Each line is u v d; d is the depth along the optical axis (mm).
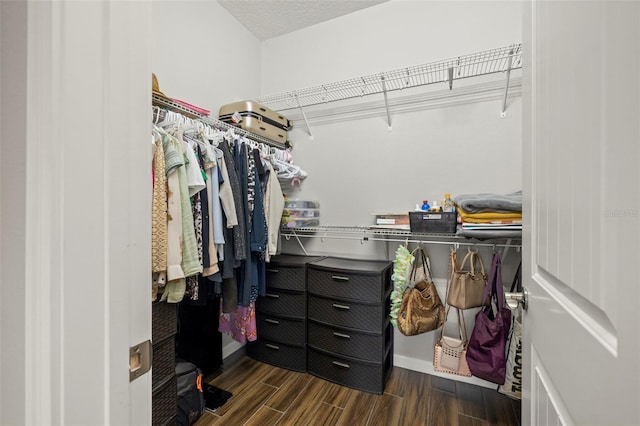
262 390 1688
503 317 1459
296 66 2375
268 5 2105
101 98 407
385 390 1686
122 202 434
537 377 612
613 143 336
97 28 404
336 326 1766
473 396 1621
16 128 376
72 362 371
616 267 329
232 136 1634
